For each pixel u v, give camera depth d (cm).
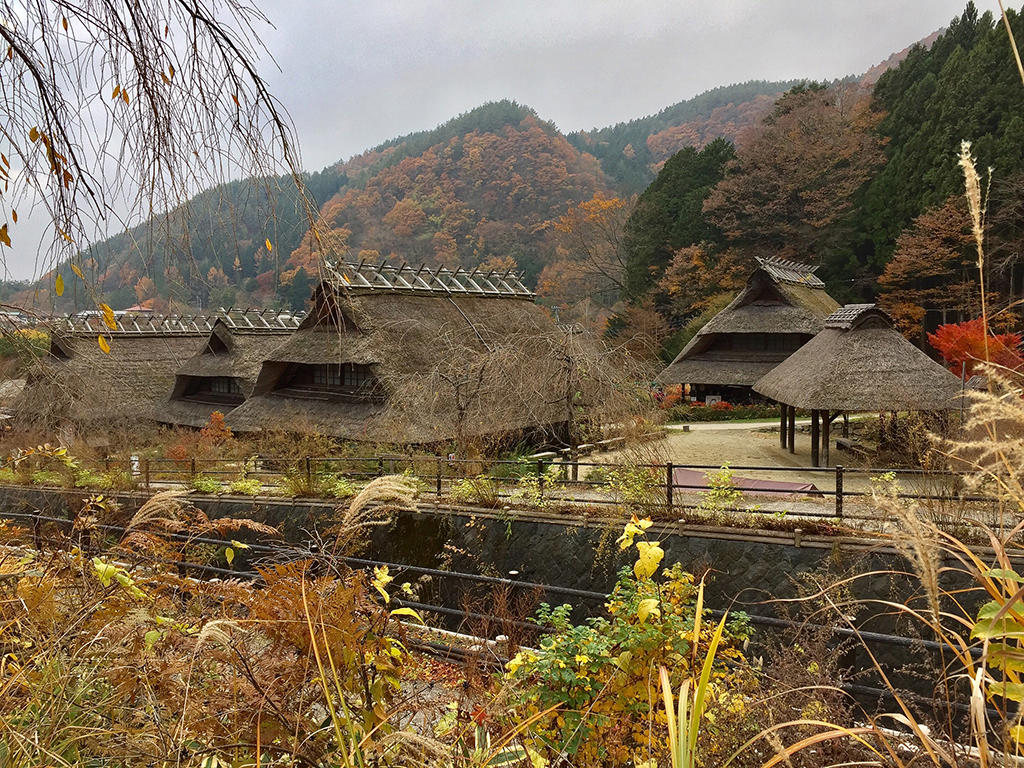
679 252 3884
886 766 155
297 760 211
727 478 945
